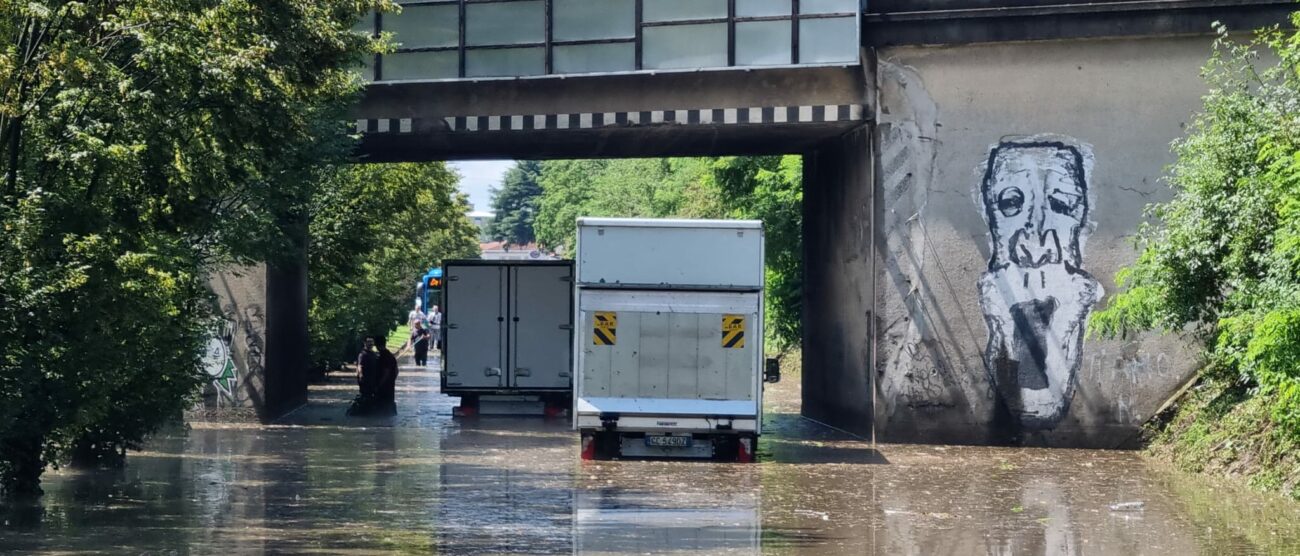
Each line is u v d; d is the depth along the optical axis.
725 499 22.56
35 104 20.92
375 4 25.22
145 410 25.16
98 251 20.84
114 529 18.19
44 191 20.88
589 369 28.45
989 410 32.41
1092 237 32.22
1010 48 32.34
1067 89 32.22
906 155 32.62
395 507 20.97
